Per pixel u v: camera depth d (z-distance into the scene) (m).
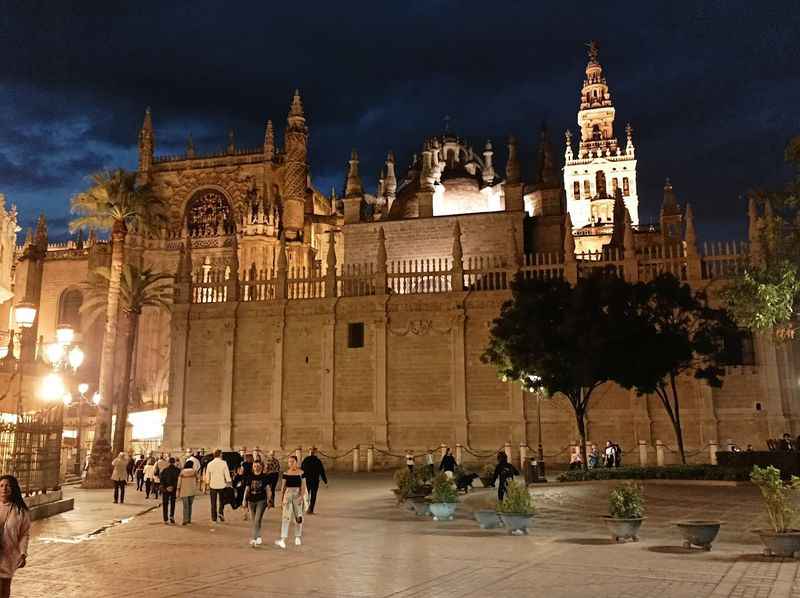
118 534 19.86
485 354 39.56
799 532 14.69
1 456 23.19
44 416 28.14
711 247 46.47
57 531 20.59
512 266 49.75
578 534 18.69
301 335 52.44
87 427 56.38
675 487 27.62
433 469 26.34
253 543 17.09
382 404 49.53
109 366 40.62
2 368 45.66
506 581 12.39
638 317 33.22
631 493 17.70
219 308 54.00
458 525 21.08
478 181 68.81
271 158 77.31
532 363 35.19
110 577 13.23
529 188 66.25
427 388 49.34
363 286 53.47
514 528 18.84
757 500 23.81
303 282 53.50
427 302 50.53
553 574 12.96
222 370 53.12
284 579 12.83
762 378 44.38
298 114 73.88
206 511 26.72
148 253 74.88
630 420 45.84
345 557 15.33
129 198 46.31
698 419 44.97
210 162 78.25
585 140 135.38
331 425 50.22
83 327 76.06
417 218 60.12
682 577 12.52
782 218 21.62
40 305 80.44
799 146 20.22
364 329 51.31
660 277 34.72
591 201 121.69
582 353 33.28
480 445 47.66
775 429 43.19
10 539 9.16
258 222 71.62
